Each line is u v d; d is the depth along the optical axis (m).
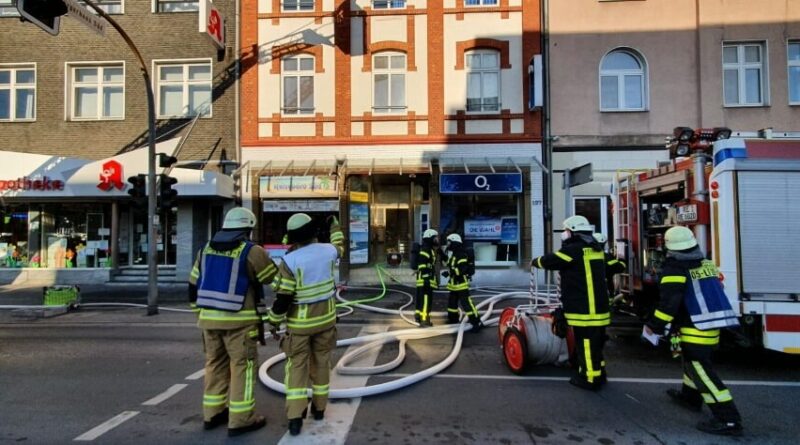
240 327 4.17
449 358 6.27
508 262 14.46
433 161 14.50
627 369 6.09
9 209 15.59
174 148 15.04
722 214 5.70
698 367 4.30
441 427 4.30
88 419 4.52
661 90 14.27
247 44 15.00
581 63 14.41
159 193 10.35
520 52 14.54
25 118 15.54
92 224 15.45
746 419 4.50
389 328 8.71
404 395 5.13
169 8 15.45
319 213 14.70
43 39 15.40
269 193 14.57
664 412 4.66
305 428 4.26
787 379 5.68
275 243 14.73
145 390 5.36
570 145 14.30
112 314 10.13
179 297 12.35
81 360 6.64
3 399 5.08
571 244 5.38
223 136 14.96
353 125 14.75
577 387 5.38
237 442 3.99
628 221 8.14
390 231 14.91
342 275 14.32
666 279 4.40
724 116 14.09
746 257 5.58
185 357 6.80
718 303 4.30
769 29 14.11
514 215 14.60
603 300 5.29
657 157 14.16
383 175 14.73
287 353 4.21
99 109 15.49
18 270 15.06
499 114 14.44
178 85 15.45
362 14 14.82
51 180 13.62
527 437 4.11
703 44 14.17
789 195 5.63
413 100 14.69
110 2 15.41
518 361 5.82
